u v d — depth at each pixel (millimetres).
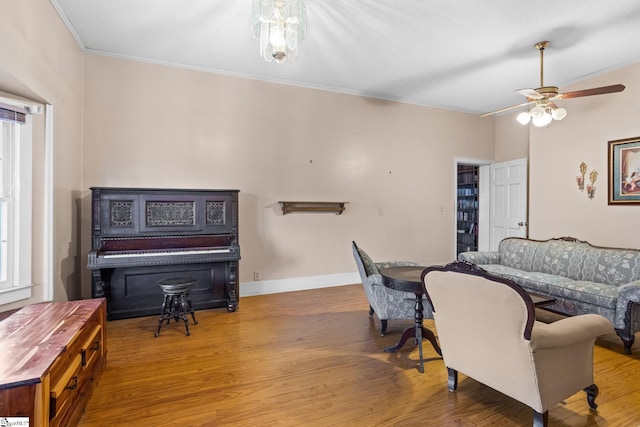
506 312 1628
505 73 4262
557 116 3314
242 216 4301
